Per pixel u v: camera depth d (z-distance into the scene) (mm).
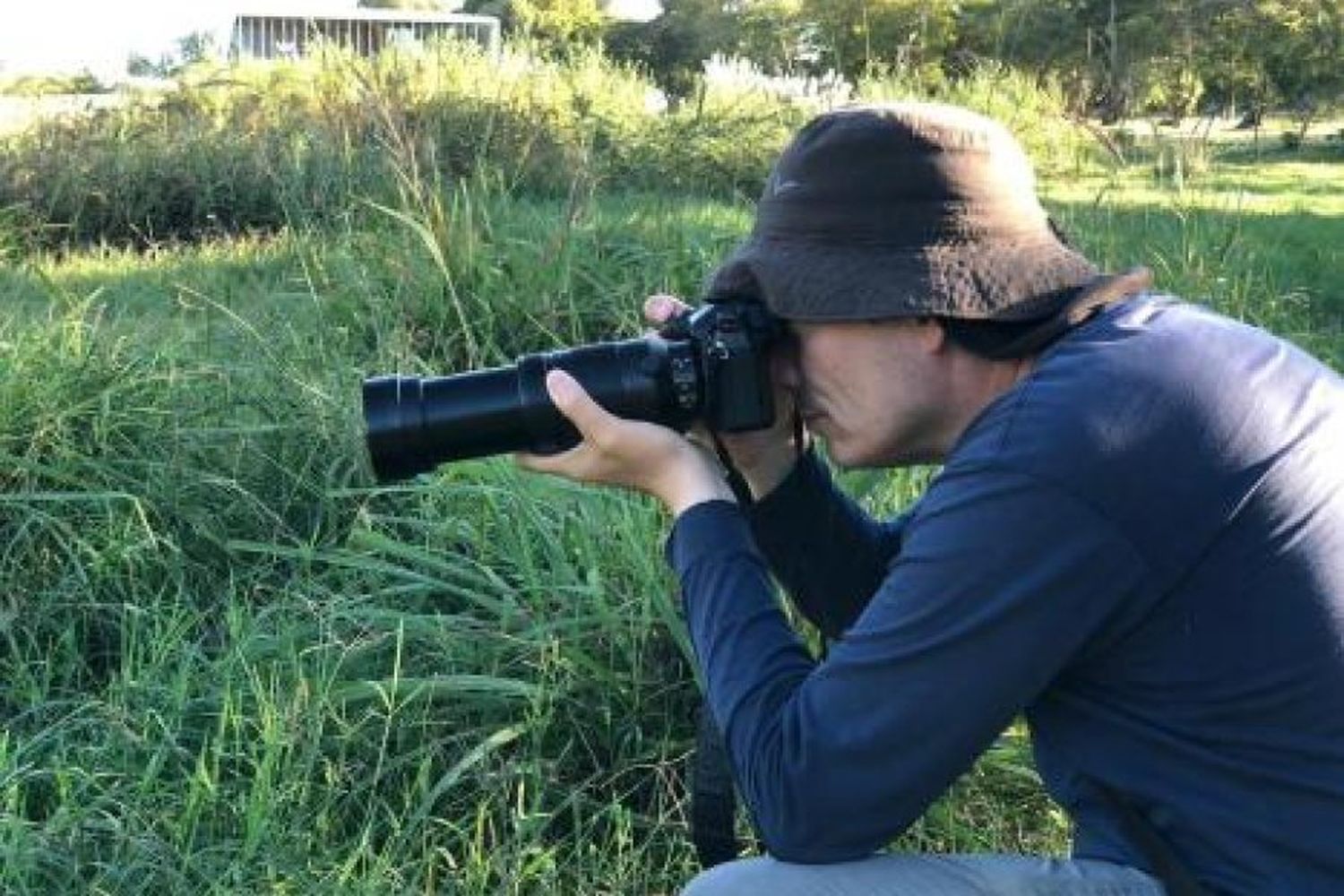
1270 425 1646
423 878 2619
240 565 3695
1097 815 1771
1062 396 1637
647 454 1907
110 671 3223
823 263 1736
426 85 11078
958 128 1738
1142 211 5383
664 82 15094
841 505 2174
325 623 3150
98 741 2957
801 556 2150
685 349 1910
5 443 3795
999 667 1632
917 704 1648
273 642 3119
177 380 4152
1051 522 1605
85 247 8867
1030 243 1744
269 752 2676
